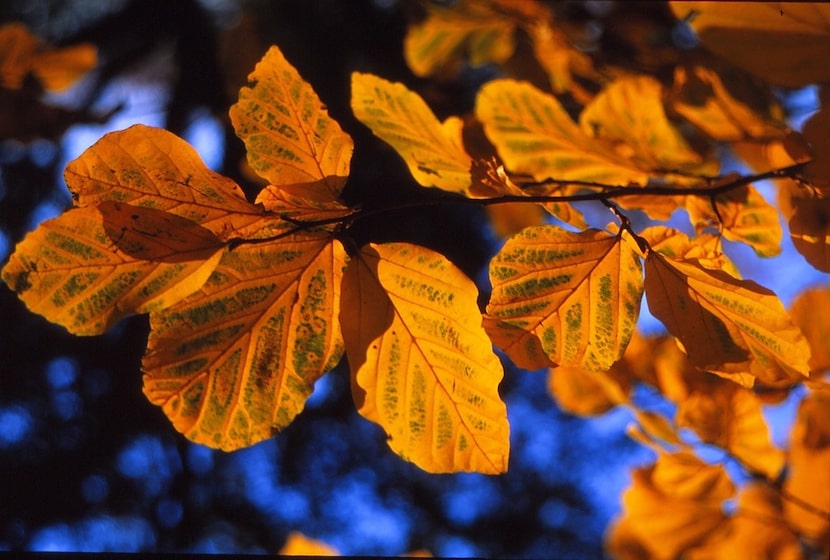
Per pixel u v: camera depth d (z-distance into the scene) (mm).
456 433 624
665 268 633
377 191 1817
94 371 2131
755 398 811
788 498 824
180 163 603
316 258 619
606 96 769
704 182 748
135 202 603
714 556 878
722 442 818
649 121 765
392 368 622
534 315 629
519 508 2545
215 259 605
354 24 1845
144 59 2158
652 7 1090
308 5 1867
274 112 622
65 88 1111
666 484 852
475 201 631
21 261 593
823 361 803
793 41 649
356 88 687
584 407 934
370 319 619
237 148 1858
